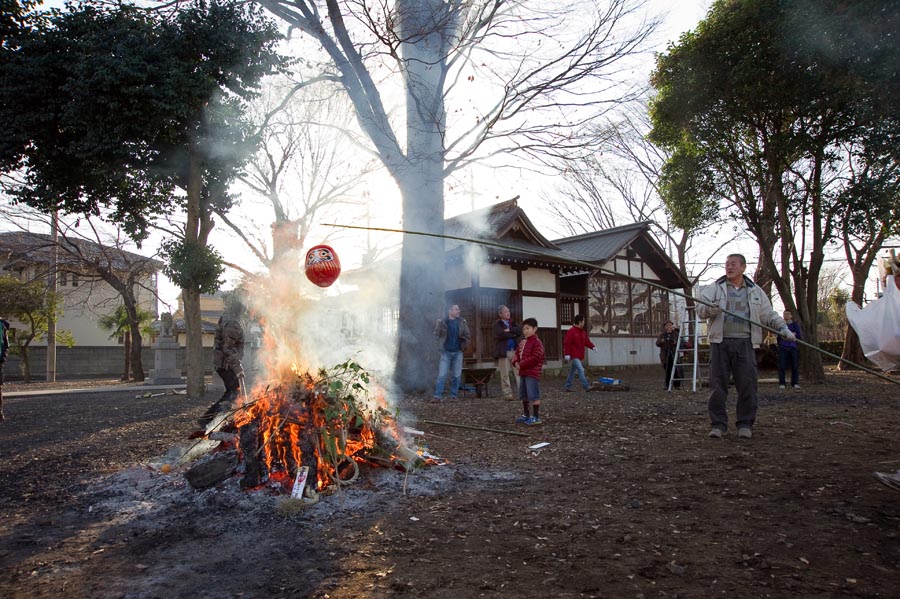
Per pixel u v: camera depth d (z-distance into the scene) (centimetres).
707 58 1353
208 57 1174
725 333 625
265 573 299
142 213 1362
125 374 2906
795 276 1548
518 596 265
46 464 593
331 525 373
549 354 2014
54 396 1595
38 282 2756
